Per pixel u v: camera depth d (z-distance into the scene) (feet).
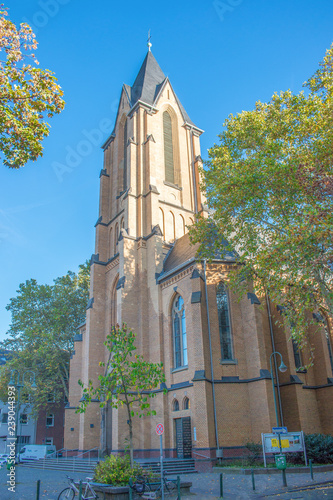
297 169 73.00
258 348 95.09
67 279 189.47
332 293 65.72
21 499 57.67
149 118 152.97
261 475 72.64
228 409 91.40
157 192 137.69
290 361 97.81
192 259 104.53
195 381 90.07
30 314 180.65
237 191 80.79
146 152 144.46
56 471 101.65
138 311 121.90
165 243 134.92
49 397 178.09
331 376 106.22
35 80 49.90
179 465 87.25
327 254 68.18
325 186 69.82
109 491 54.54
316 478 66.39
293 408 94.17
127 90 169.37
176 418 100.17
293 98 83.20
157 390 106.83
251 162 79.51
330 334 114.32
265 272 76.18
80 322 183.42
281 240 69.72
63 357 176.76
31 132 49.29
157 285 118.21
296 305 77.00
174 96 167.94
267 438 79.20
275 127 83.25
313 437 86.07
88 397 64.90
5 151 50.55
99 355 134.31
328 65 80.07
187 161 160.76
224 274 105.40
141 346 116.06
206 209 150.71
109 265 145.07
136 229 133.39
